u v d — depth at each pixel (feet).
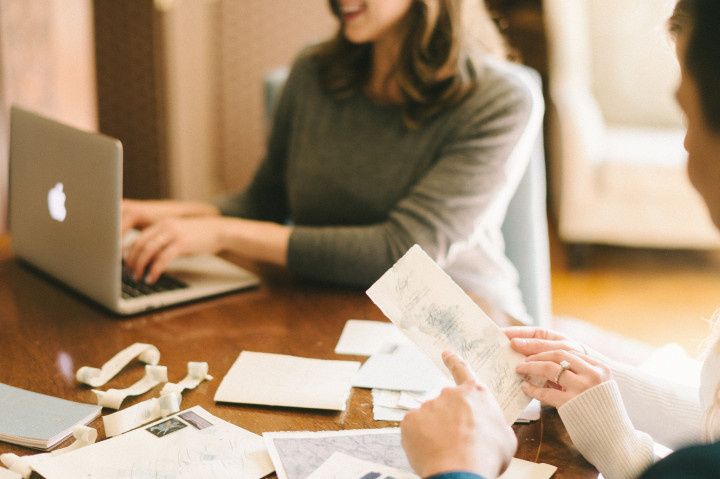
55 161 4.42
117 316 4.22
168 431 3.06
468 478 2.43
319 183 5.62
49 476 2.75
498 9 11.82
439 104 5.18
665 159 10.57
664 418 3.46
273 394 3.35
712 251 12.28
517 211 5.79
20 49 9.66
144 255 4.54
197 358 3.75
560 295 10.60
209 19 11.25
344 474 2.81
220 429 3.09
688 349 9.15
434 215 4.97
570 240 11.10
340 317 4.26
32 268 4.91
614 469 2.93
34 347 3.84
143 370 3.63
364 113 5.51
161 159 10.63
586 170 10.66
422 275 3.30
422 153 5.29
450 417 2.65
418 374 3.57
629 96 11.91
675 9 2.41
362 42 5.48
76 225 4.32
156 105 10.38
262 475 2.82
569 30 10.78
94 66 10.07
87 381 3.47
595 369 3.10
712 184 2.40
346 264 4.75
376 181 5.42
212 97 11.68
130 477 2.77
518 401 3.10
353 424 3.18
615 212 10.78
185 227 4.66
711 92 2.26
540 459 3.02
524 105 5.22
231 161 12.01
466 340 3.20
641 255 12.07
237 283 4.63
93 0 9.79
